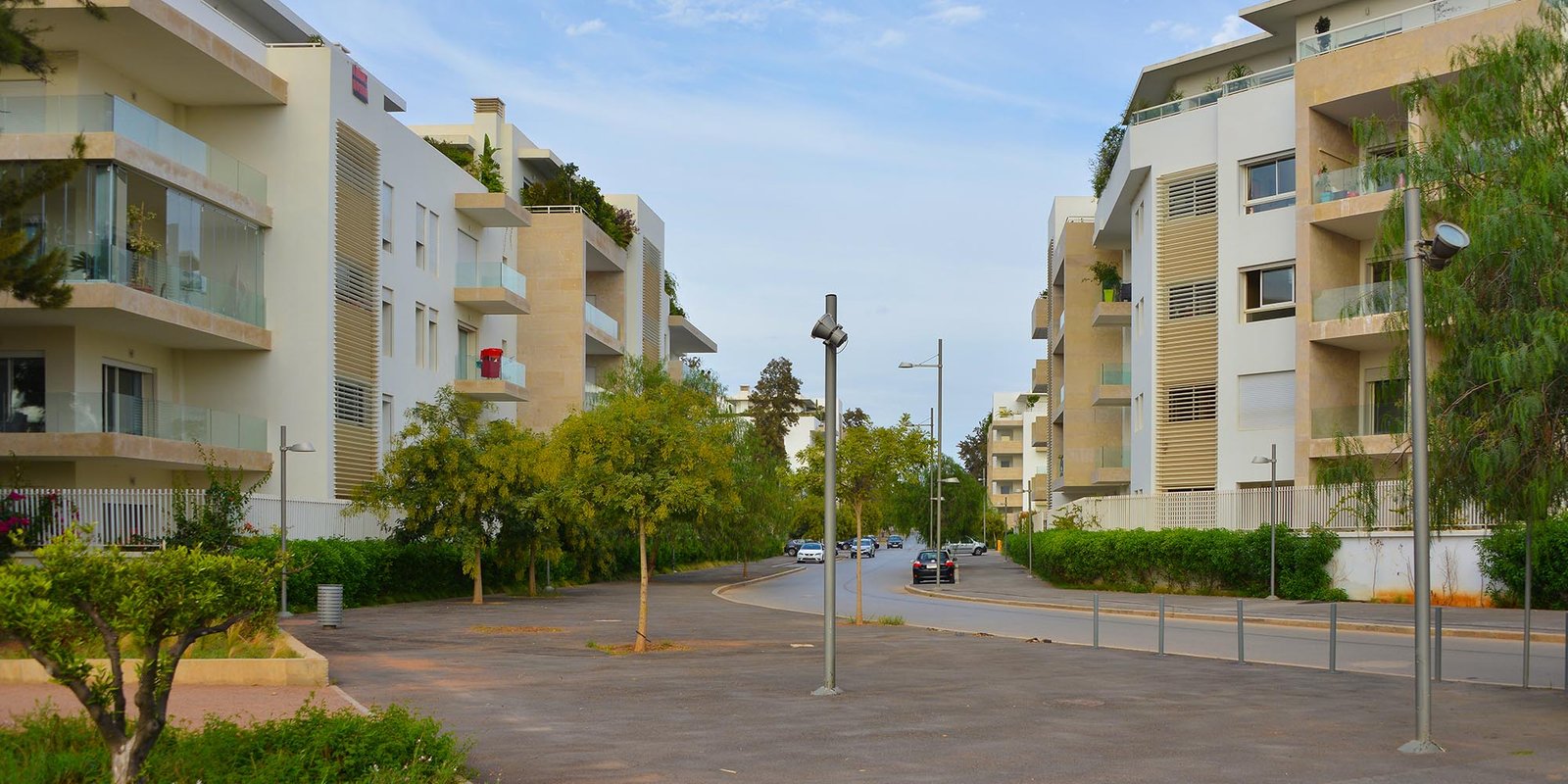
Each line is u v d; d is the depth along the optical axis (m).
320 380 34.53
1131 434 50.06
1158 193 44.47
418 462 34.62
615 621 29.06
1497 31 33.78
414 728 9.73
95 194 28.03
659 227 68.88
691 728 12.57
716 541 56.12
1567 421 13.67
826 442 15.76
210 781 8.45
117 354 31.30
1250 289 41.09
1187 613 32.34
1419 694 11.35
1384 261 17.25
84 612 7.80
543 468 34.84
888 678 17.23
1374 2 42.34
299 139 34.91
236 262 33.66
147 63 31.34
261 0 39.97
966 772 10.29
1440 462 14.50
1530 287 13.91
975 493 107.38
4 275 16.47
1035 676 17.50
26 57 17.86
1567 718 13.39
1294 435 39.41
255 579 8.35
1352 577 35.50
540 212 54.81
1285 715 13.60
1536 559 30.58
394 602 34.50
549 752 11.16
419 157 42.25
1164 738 12.04
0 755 8.98
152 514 28.12
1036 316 71.69
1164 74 51.12
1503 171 14.85
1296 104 38.25
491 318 48.59
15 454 27.78
